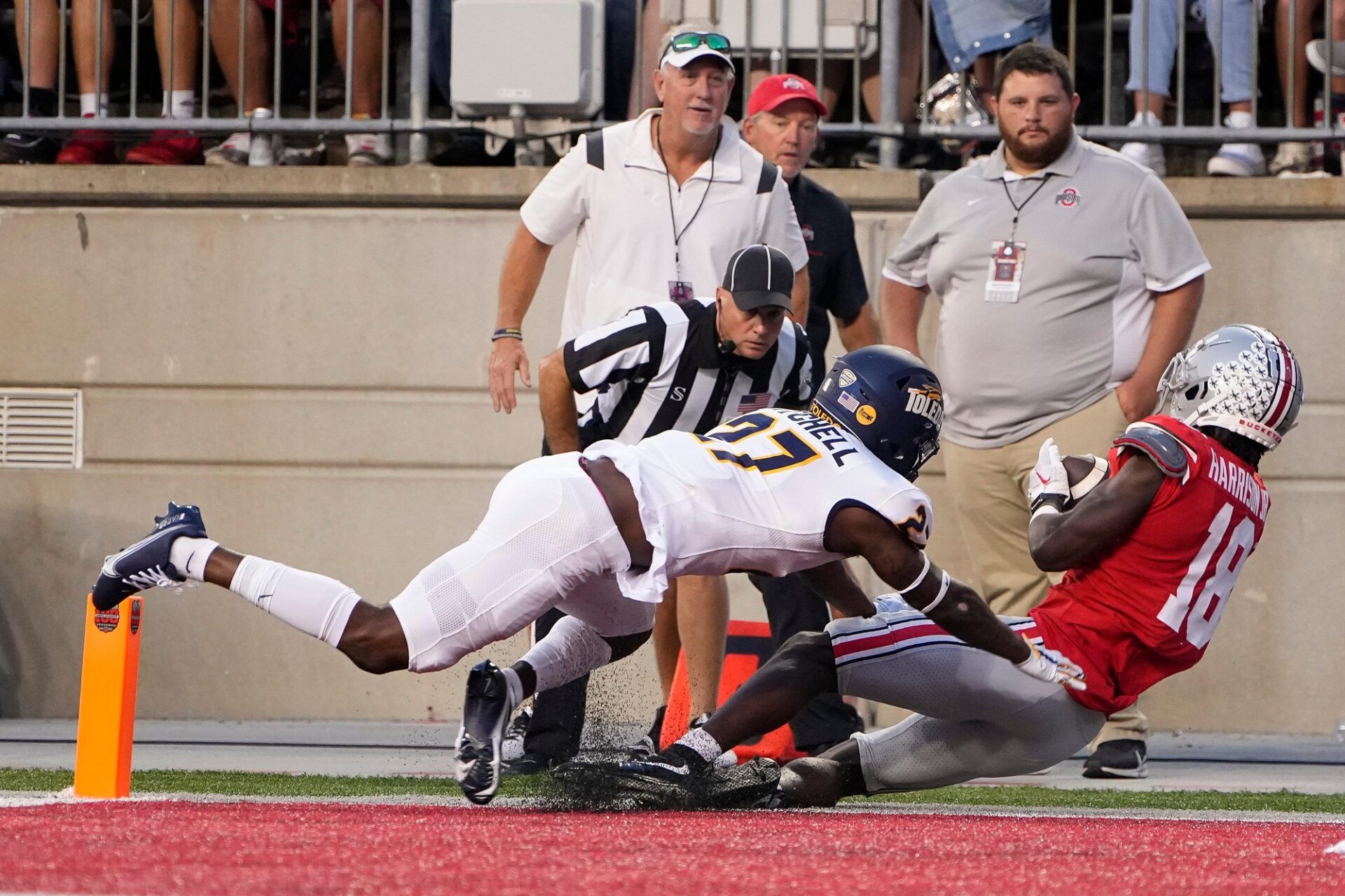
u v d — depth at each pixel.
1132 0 27.73
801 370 16.84
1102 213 20.97
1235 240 26.55
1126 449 14.33
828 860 9.56
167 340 27.55
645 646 25.73
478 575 12.60
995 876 8.95
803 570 13.41
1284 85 27.48
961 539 26.14
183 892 7.71
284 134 28.62
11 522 27.56
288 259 27.42
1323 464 26.28
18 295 27.78
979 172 21.88
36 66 29.06
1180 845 11.22
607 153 19.03
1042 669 13.65
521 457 27.02
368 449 27.25
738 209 18.95
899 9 27.30
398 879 8.24
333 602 12.66
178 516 13.13
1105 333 21.11
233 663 27.16
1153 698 26.52
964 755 14.72
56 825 10.73
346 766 19.61
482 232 27.12
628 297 18.95
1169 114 29.30
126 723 14.27
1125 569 14.18
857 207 26.86
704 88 18.47
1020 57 21.00
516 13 27.08
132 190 27.48
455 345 27.14
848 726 20.14
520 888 8.00
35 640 27.44
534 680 13.52
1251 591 26.33
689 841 10.52
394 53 30.12
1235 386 14.38
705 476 12.91
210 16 28.56
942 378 22.16
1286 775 20.58
